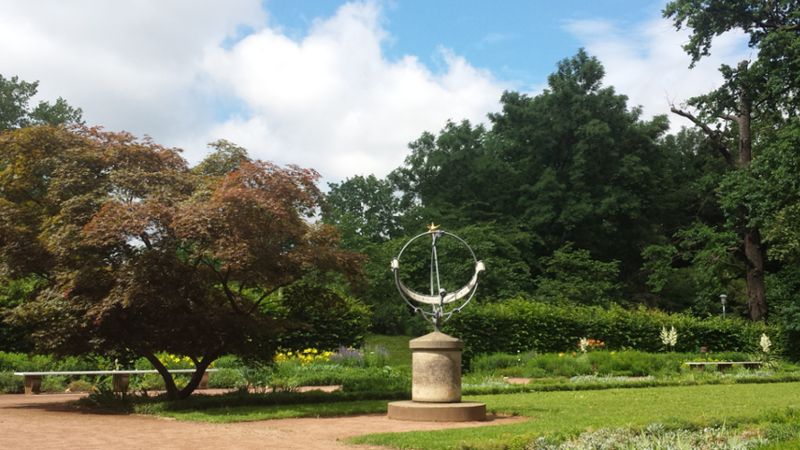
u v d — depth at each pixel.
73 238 11.47
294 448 7.70
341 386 17.16
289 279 12.53
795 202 27.45
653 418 9.27
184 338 12.02
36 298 12.11
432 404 10.96
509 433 8.52
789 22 31.59
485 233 39.81
